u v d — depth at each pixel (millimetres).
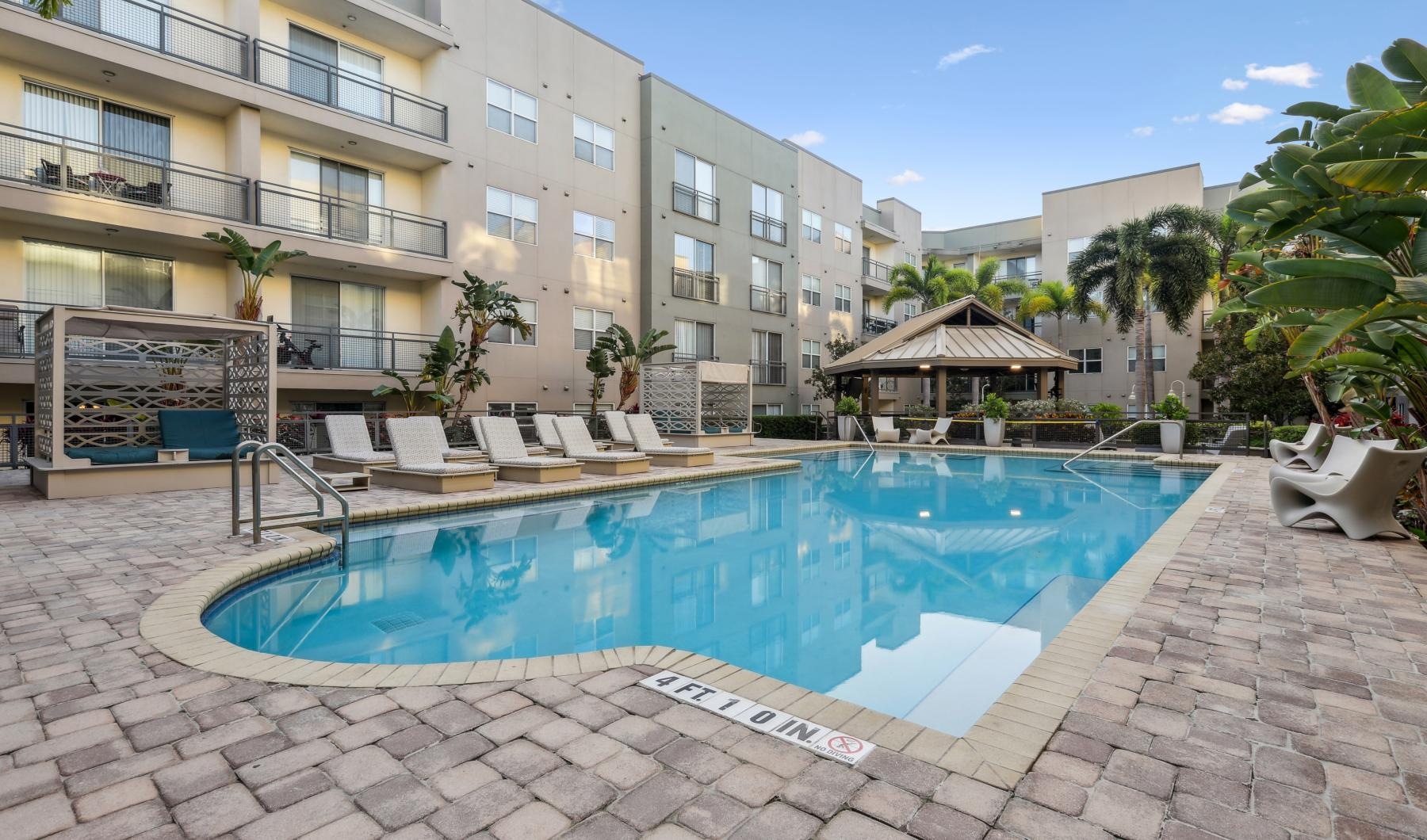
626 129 20219
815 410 27750
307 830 1904
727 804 2037
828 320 28938
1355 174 3729
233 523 6012
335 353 15336
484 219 16719
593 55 19281
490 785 2139
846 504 9789
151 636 3477
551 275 18188
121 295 12695
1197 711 2648
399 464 9703
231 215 13555
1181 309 23797
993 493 10938
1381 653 3246
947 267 36562
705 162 22516
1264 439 15742
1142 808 2016
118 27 12367
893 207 34125
